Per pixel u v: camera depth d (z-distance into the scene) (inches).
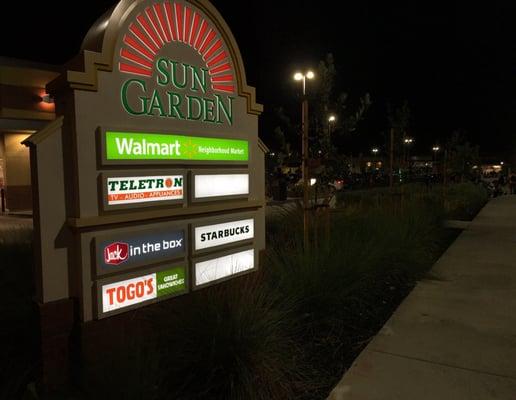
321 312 190.5
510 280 266.7
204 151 177.2
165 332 145.4
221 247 185.0
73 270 140.9
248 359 135.6
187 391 130.2
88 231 139.9
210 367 132.7
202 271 176.7
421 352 165.3
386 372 149.9
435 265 307.6
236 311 146.7
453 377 146.0
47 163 136.1
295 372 149.9
